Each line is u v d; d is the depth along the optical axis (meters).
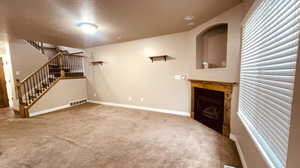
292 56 0.90
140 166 1.81
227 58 2.43
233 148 2.21
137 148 2.24
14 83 4.46
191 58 3.49
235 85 2.31
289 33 0.94
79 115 4.03
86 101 5.89
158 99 4.29
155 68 4.21
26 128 3.10
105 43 4.85
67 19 2.63
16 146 2.33
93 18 2.61
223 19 2.46
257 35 1.51
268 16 1.25
